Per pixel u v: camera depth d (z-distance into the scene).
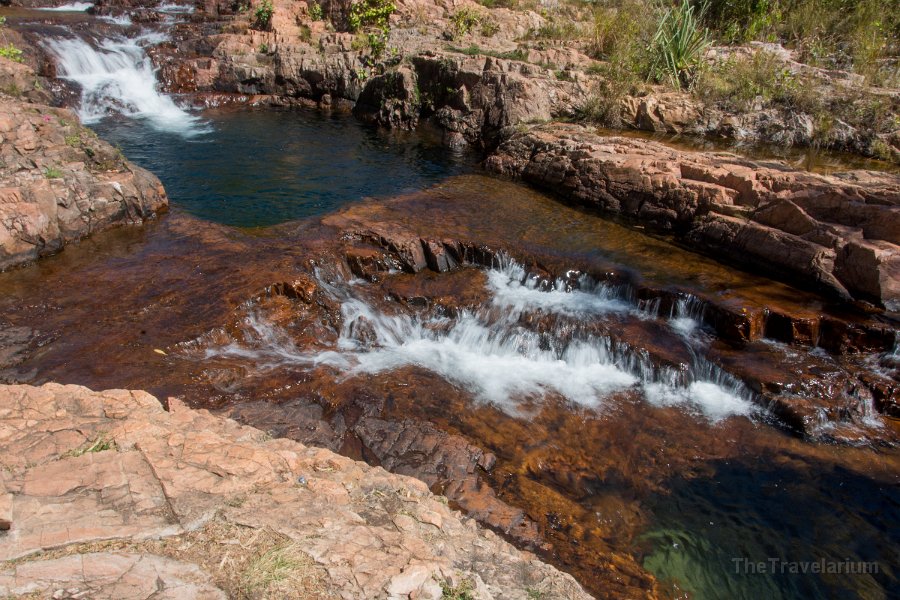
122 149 13.56
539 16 20.72
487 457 5.87
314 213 10.55
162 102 17.20
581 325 7.71
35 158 9.02
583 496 5.61
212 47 18.80
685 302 7.99
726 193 9.59
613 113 14.50
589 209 11.11
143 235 9.41
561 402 6.82
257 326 7.47
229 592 3.10
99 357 6.58
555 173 11.88
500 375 7.23
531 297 8.47
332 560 3.36
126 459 3.90
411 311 8.15
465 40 18.52
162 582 3.09
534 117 14.55
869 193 8.17
